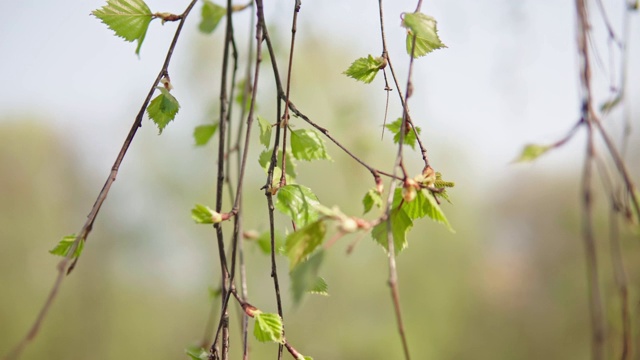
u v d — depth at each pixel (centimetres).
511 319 385
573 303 318
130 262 371
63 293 381
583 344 344
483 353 408
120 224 366
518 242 332
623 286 55
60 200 382
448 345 418
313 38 156
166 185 325
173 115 63
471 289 404
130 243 364
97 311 387
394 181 49
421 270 412
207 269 355
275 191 64
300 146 69
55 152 375
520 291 362
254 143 184
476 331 411
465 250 399
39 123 377
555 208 265
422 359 403
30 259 380
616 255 55
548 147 55
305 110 181
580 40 54
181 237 353
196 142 95
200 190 316
